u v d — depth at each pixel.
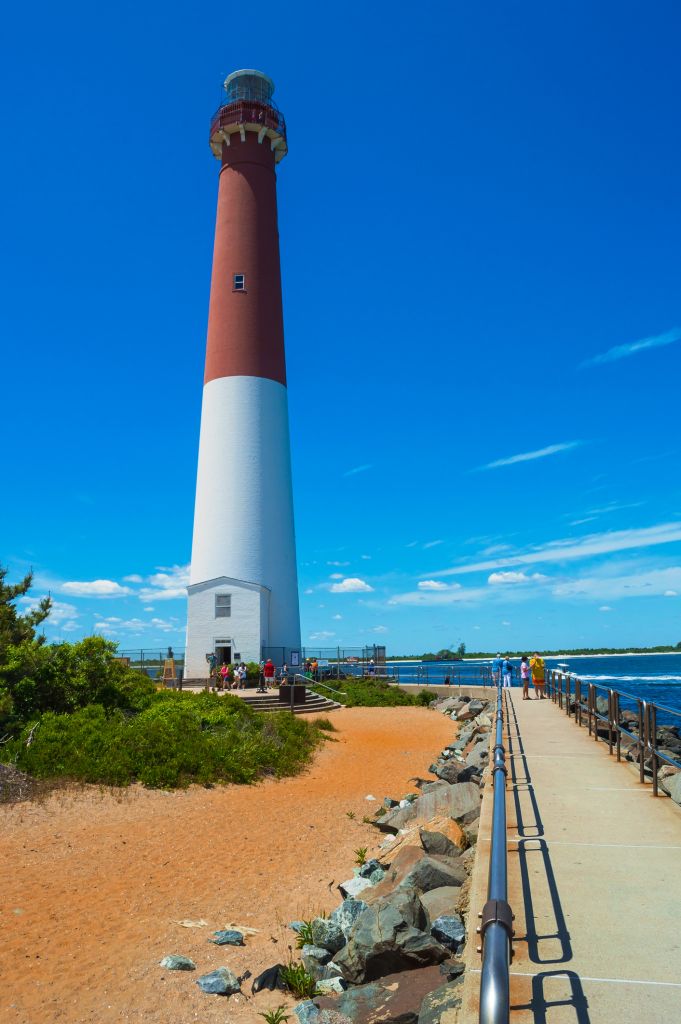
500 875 4.44
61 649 21.11
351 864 11.88
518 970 5.18
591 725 16.64
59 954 8.17
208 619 35.59
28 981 7.52
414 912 7.11
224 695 25.83
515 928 5.89
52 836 12.45
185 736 18.25
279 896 10.38
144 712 21.61
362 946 6.86
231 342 37.56
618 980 5.00
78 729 17.31
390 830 13.57
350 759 21.53
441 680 51.66
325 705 33.59
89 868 11.16
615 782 11.38
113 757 16.08
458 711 33.06
